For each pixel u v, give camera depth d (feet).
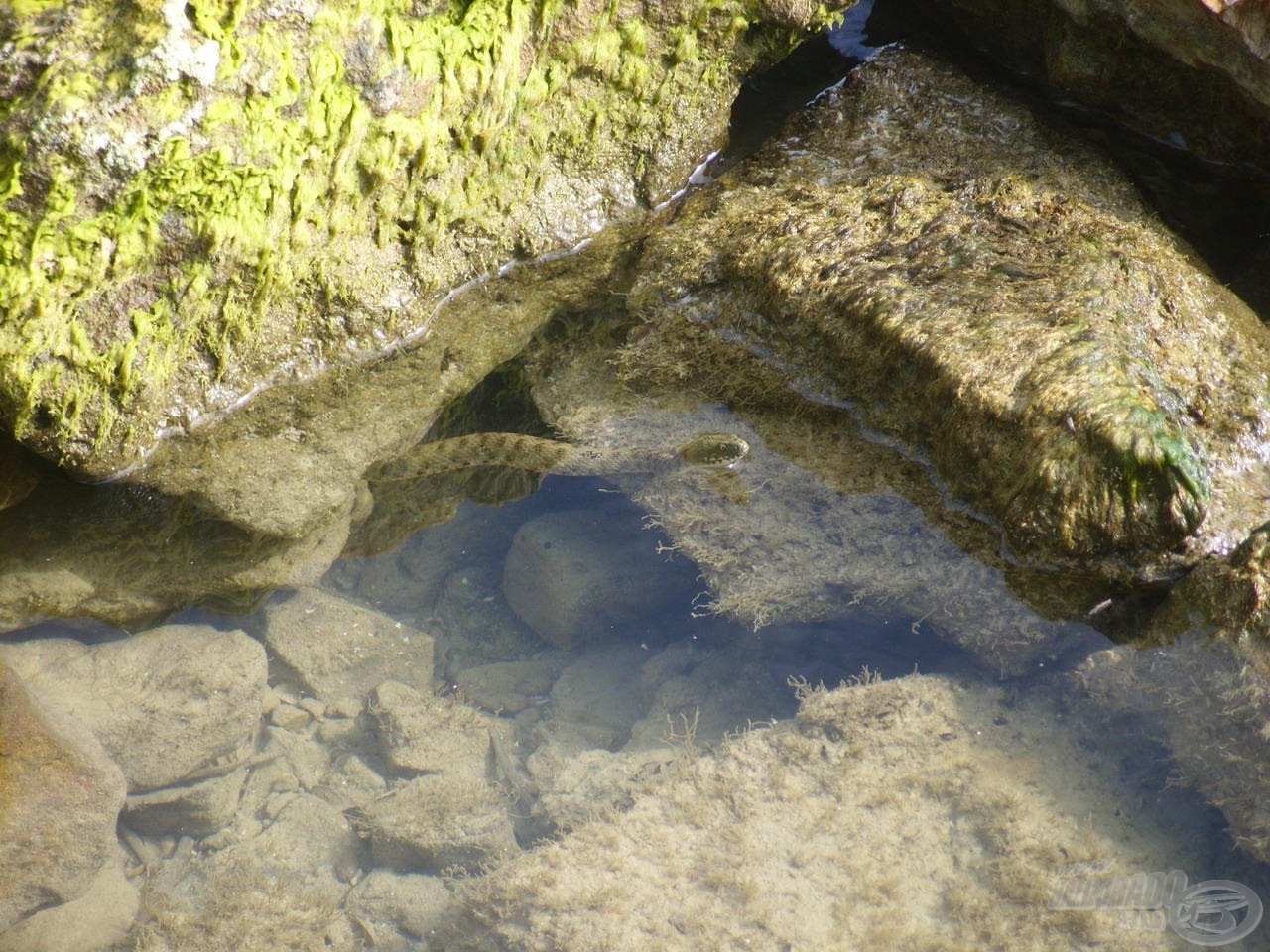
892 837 4.72
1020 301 4.86
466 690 5.06
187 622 4.95
